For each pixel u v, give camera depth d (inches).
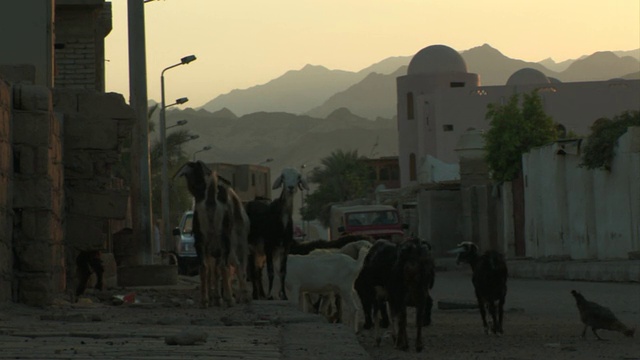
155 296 807.7
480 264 586.9
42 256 589.3
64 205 740.0
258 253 735.7
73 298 671.8
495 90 3629.4
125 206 760.3
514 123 1897.1
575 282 1282.0
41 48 808.9
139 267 960.3
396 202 2896.2
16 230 589.3
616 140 1331.2
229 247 645.3
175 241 1573.6
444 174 3166.8
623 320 699.4
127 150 2351.1
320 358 341.4
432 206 2277.3
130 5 1016.2
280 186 724.0
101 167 758.5
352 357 345.1
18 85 595.2
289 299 617.9
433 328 645.9
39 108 592.7
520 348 513.3
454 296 1098.1
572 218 1525.6
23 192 589.3
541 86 3597.4
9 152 573.6
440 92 3659.0
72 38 1236.5
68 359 321.4
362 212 1763.0
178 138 3193.9
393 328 530.3
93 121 754.2
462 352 497.0
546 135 1898.4
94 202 753.6
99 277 794.2
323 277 586.6
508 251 1897.1
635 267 1171.3
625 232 1326.3
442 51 4037.9
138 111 1016.9
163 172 2174.0
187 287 930.7
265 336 410.6
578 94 3590.1
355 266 581.6
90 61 1236.5
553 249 1598.2
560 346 516.4
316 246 715.4
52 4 818.8
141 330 433.7
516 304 892.6
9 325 453.1
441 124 3659.0
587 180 1461.6
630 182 1300.4
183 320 494.6
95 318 502.0
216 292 650.2
